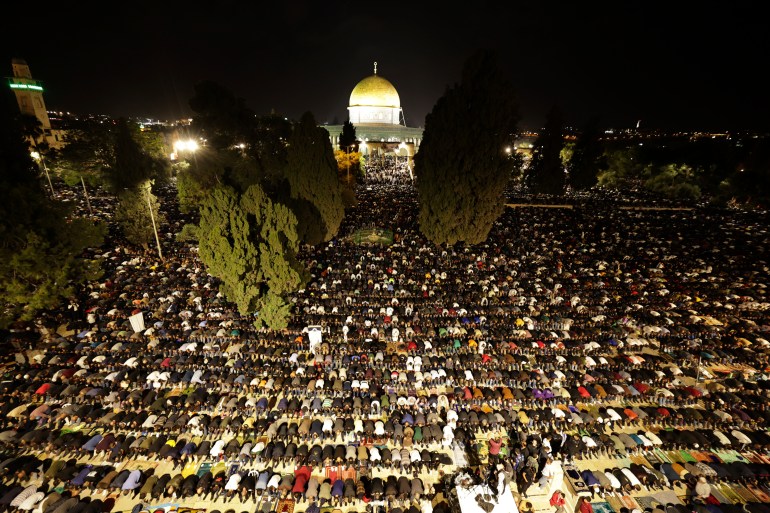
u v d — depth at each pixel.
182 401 18.83
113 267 34.03
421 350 23.27
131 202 37.53
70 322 24.55
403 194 76.62
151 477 15.17
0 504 13.72
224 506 14.89
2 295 21.17
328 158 40.09
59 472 15.04
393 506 14.95
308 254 38.72
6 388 19.19
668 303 28.36
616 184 94.25
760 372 22.44
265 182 51.22
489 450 17.06
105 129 71.94
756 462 16.94
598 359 22.30
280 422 17.80
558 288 30.36
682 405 20.03
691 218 57.53
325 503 15.11
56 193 69.12
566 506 15.30
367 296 29.50
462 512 13.70
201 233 22.59
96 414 17.77
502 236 45.19
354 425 17.47
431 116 41.91
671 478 15.67
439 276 32.28
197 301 27.27
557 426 18.34
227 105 47.53
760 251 40.84
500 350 23.33
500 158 38.03
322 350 22.95
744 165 68.81
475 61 35.88
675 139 144.75
